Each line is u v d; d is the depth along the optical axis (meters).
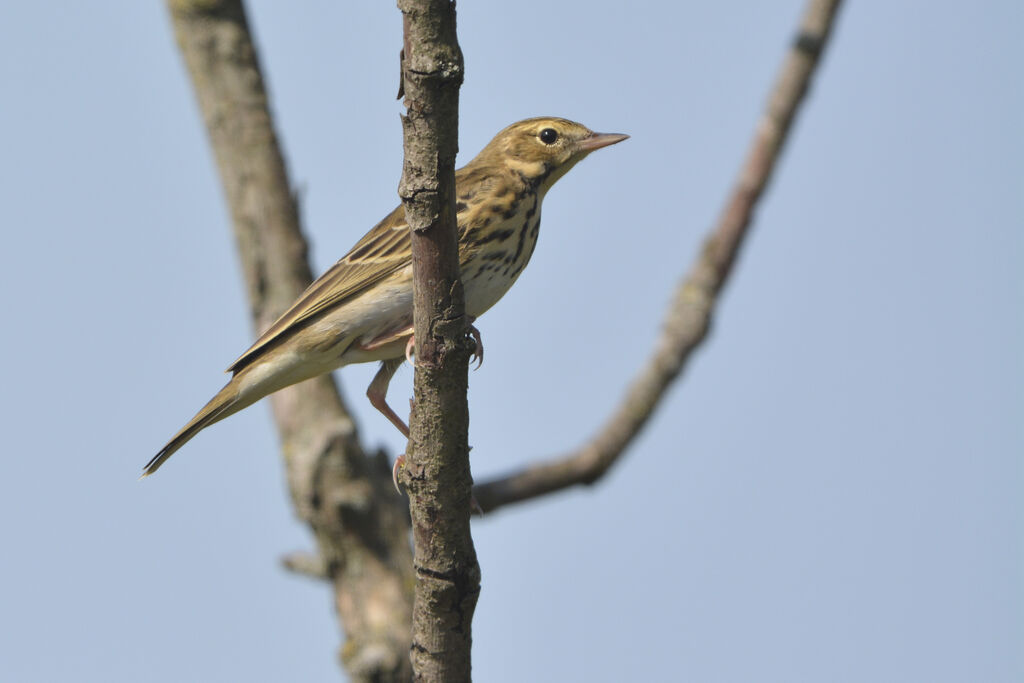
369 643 12.20
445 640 9.26
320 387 13.03
